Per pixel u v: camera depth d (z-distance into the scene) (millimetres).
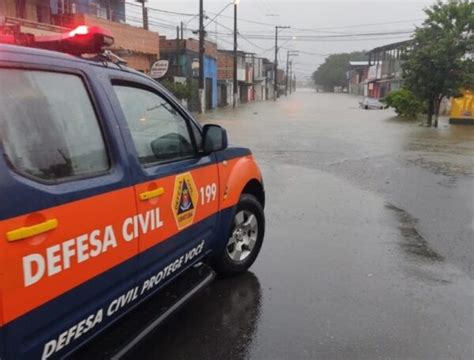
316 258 5148
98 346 2842
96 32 2615
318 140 17109
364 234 6043
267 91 88562
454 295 4270
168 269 3225
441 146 15656
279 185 9125
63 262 2189
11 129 2061
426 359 3271
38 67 2262
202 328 3629
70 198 2232
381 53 73312
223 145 3658
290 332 3598
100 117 2592
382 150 14477
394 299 4172
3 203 1899
